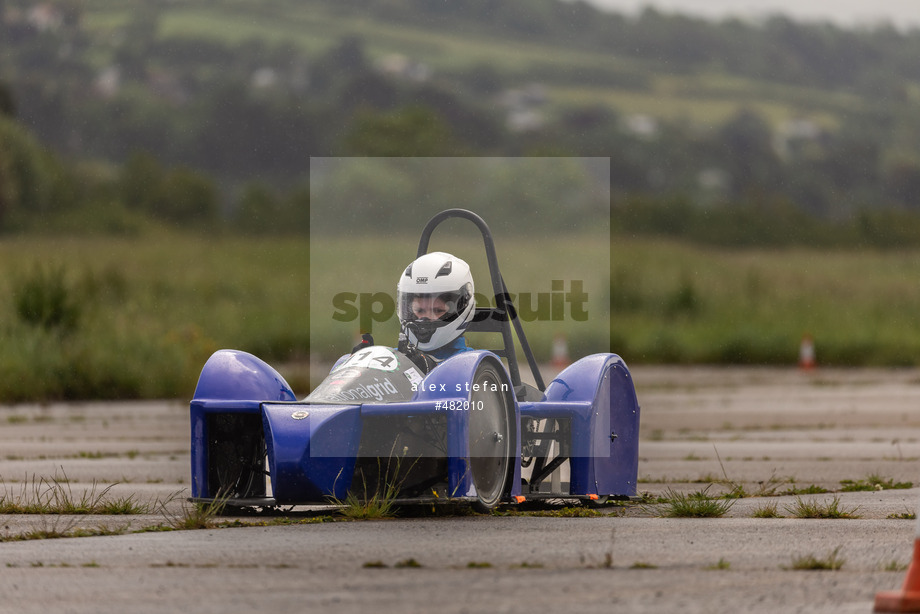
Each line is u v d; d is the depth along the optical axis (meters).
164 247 145.00
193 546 19.41
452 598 15.31
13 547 19.67
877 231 187.12
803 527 21.45
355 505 22.36
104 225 178.88
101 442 43.69
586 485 25.64
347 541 19.64
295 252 134.25
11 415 55.22
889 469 35.84
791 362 93.31
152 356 67.69
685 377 80.56
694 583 16.19
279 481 22.12
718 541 19.67
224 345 75.62
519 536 20.17
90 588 16.33
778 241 181.25
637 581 16.31
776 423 51.88
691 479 33.38
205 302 93.12
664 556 18.20
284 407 22.77
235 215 178.25
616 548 18.92
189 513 22.45
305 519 22.27
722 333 97.12
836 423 51.69
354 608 14.84
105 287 94.38
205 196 191.00
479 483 23.14
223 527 21.64
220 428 24.14
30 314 71.75
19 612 15.05
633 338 95.88
